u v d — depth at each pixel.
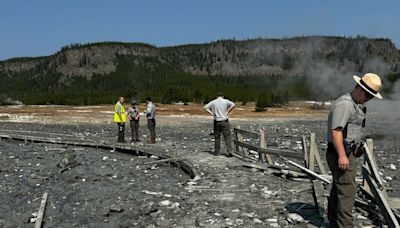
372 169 6.99
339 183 6.44
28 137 26.44
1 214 9.89
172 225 7.91
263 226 7.57
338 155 6.18
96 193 11.74
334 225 7.01
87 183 13.30
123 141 23.09
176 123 41.19
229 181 11.48
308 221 7.73
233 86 147.62
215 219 8.07
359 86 6.20
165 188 11.88
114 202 10.43
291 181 11.35
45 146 24.06
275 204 9.01
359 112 6.28
